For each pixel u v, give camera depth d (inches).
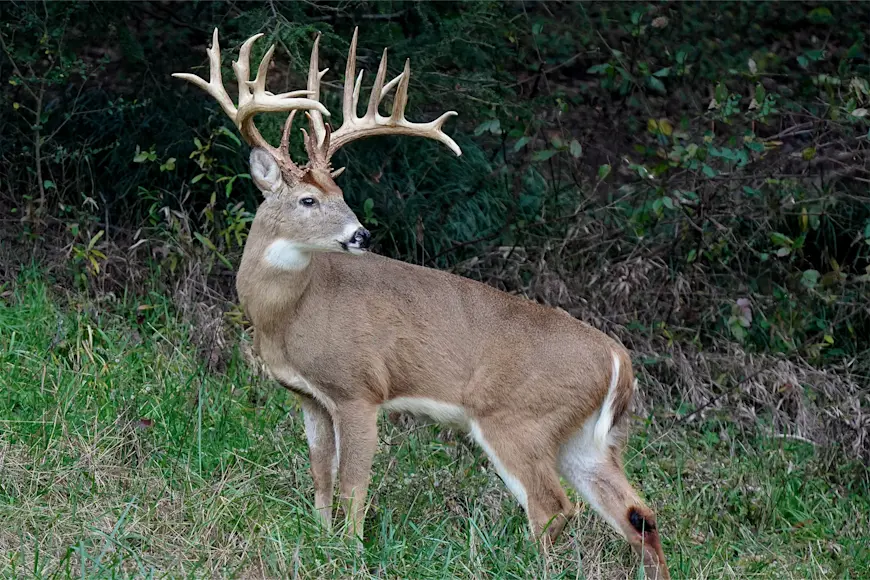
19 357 550.0
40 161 669.9
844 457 592.7
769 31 781.9
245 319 610.5
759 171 701.9
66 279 635.5
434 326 466.3
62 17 664.4
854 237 719.1
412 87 674.8
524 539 467.2
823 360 678.5
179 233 632.4
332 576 414.3
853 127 686.5
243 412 550.6
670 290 681.6
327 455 478.9
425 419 482.9
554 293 663.8
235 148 679.1
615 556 476.7
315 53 499.5
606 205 714.8
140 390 540.4
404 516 472.4
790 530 539.8
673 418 623.8
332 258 471.2
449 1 688.4
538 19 727.7
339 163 686.5
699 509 538.3
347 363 460.4
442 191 717.3
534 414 459.2
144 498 450.6
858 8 789.2
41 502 438.3
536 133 715.4
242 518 442.6
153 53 692.7
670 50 753.0
